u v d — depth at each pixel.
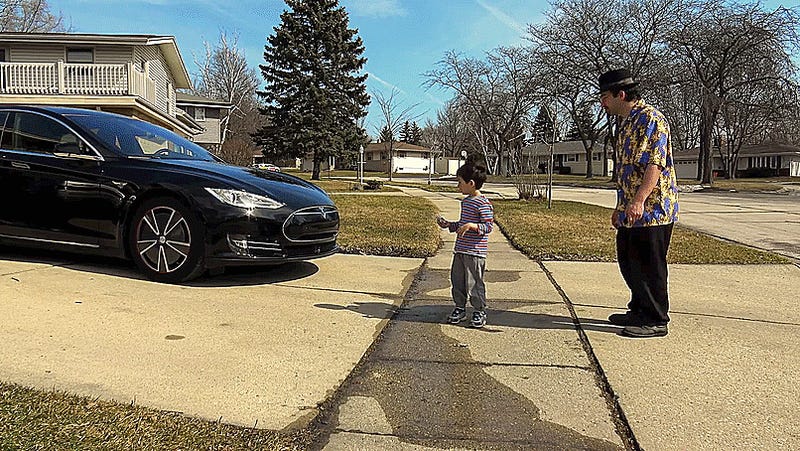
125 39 20.12
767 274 5.70
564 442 2.29
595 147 61.06
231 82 47.56
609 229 9.19
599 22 33.06
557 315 4.10
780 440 2.31
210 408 2.46
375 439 2.28
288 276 5.08
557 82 34.66
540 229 9.00
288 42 33.19
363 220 9.14
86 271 4.91
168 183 4.61
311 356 3.12
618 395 2.72
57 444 2.04
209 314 3.79
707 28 29.23
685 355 3.28
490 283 5.13
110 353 3.02
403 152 66.19
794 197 22.20
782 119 29.81
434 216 10.62
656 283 3.61
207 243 4.48
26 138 5.22
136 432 2.18
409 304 4.33
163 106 24.94
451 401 2.64
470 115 52.19
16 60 19.88
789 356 3.29
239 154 33.88
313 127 32.97
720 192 26.56
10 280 4.48
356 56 34.97
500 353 3.28
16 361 2.85
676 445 2.27
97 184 4.80
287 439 2.24
